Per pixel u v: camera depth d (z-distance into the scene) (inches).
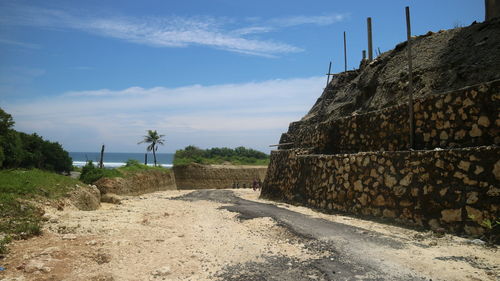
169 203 772.0
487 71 459.5
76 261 239.9
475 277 206.7
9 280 197.0
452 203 330.3
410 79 437.1
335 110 820.0
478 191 308.8
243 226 414.0
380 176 430.6
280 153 845.2
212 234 362.6
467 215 314.2
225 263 251.1
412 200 376.2
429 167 360.8
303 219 435.2
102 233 332.2
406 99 551.5
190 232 373.4
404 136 454.0
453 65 528.4
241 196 1066.1
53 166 1733.5
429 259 243.6
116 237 316.5
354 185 479.5
